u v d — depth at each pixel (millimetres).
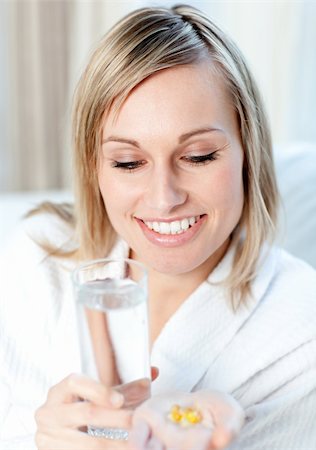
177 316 1023
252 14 2531
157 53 834
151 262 956
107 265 703
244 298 1033
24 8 2584
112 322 648
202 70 856
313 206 1488
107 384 681
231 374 1003
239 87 899
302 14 2469
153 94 837
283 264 1115
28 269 1165
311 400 978
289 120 2578
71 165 1090
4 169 2828
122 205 921
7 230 1810
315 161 1573
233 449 936
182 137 840
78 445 732
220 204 892
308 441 954
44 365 1085
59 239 1202
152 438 670
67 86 2719
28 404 1059
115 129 868
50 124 2754
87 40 2607
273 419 957
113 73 854
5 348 1105
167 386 1000
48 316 1115
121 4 2539
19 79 2668
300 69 2525
